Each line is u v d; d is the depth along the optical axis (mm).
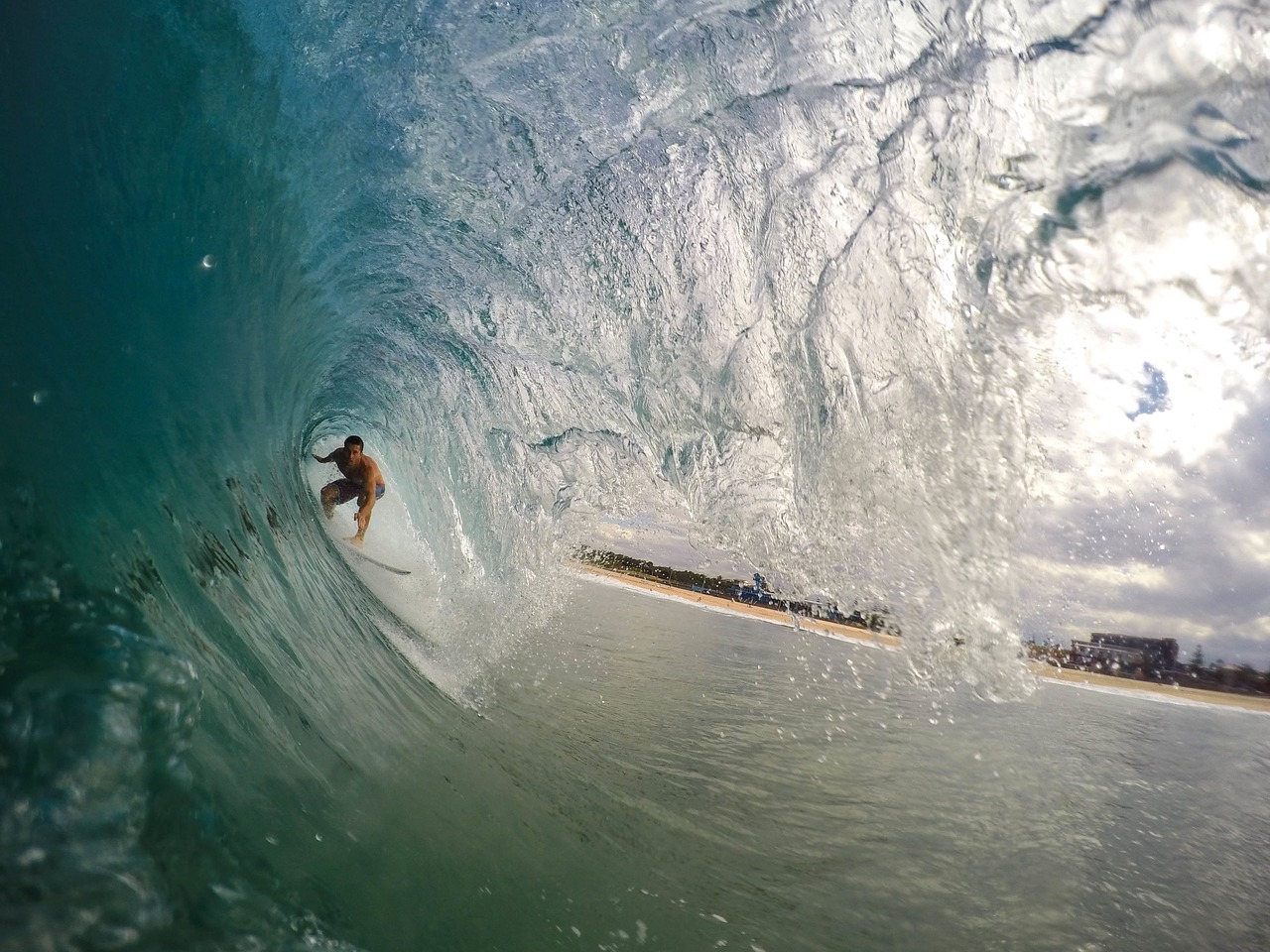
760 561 4598
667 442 4863
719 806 3857
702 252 4227
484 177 4285
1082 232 3053
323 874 1965
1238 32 2777
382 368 6184
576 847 2898
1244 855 4301
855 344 3768
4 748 1500
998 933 3051
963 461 3518
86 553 2098
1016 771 5211
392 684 3766
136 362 2750
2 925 1329
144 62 2900
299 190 3959
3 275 2252
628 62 3951
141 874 1544
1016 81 3135
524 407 5512
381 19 3684
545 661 6215
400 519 7469
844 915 2949
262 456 3848
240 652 2604
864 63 3492
